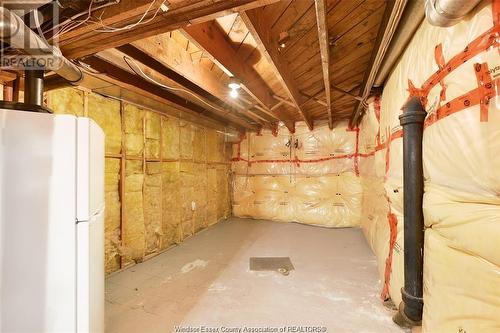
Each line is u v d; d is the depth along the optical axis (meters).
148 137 3.13
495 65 0.76
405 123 1.36
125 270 2.63
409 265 1.34
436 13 0.86
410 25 1.30
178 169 3.72
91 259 1.10
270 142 5.02
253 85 2.38
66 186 1.00
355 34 1.64
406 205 1.35
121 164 2.72
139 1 1.02
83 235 1.03
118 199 2.69
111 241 2.58
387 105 2.09
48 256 0.98
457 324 0.94
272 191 4.98
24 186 0.94
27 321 0.95
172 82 2.38
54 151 0.99
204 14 1.09
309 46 1.81
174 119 3.67
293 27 1.57
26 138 0.95
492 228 0.78
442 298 1.05
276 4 1.34
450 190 1.02
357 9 1.38
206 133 4.56
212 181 4.75
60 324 0.99
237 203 5.32
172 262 2.85
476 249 0.85
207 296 2.06
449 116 1.01
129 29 1.18
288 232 4.10
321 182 4.57
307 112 3.91
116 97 2.68
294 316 1.77
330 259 2.88
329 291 2.12
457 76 0.95
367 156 3.34
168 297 2.05
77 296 1.02
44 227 0.97
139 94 2.62
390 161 1.95
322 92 2.87
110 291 2.16
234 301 1.98
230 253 3.13
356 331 1.60
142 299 2.03
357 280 2.32
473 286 0.86
